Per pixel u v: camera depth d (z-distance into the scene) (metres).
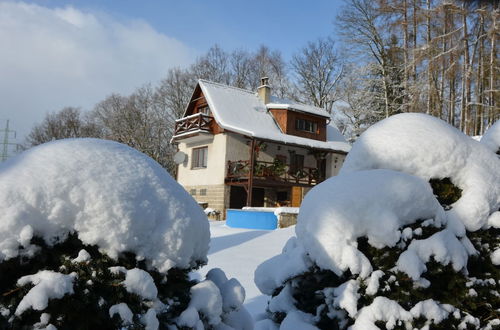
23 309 1.51
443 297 2.72
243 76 39.28
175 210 1.93
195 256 2.01
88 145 1.98
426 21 22.48
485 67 21.12
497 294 2.74
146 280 1.70
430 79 21.22
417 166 3.10
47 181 1.73
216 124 19.03
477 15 20.64
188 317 1.81
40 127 48.69
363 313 2.56
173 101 37.41
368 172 3.01
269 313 3.46
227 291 2.10
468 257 2.83
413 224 2.82
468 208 2.88
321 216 2.85
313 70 34.16
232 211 12.85
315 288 3.04
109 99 42.62
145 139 35.75
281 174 18.17
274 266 3.37
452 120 22.14
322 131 21.05
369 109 27.56
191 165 20.36
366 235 2.77
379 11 24.72
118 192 1.81
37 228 1.66
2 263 1.58
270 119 20.14
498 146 4.07
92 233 1.72
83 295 1.62
